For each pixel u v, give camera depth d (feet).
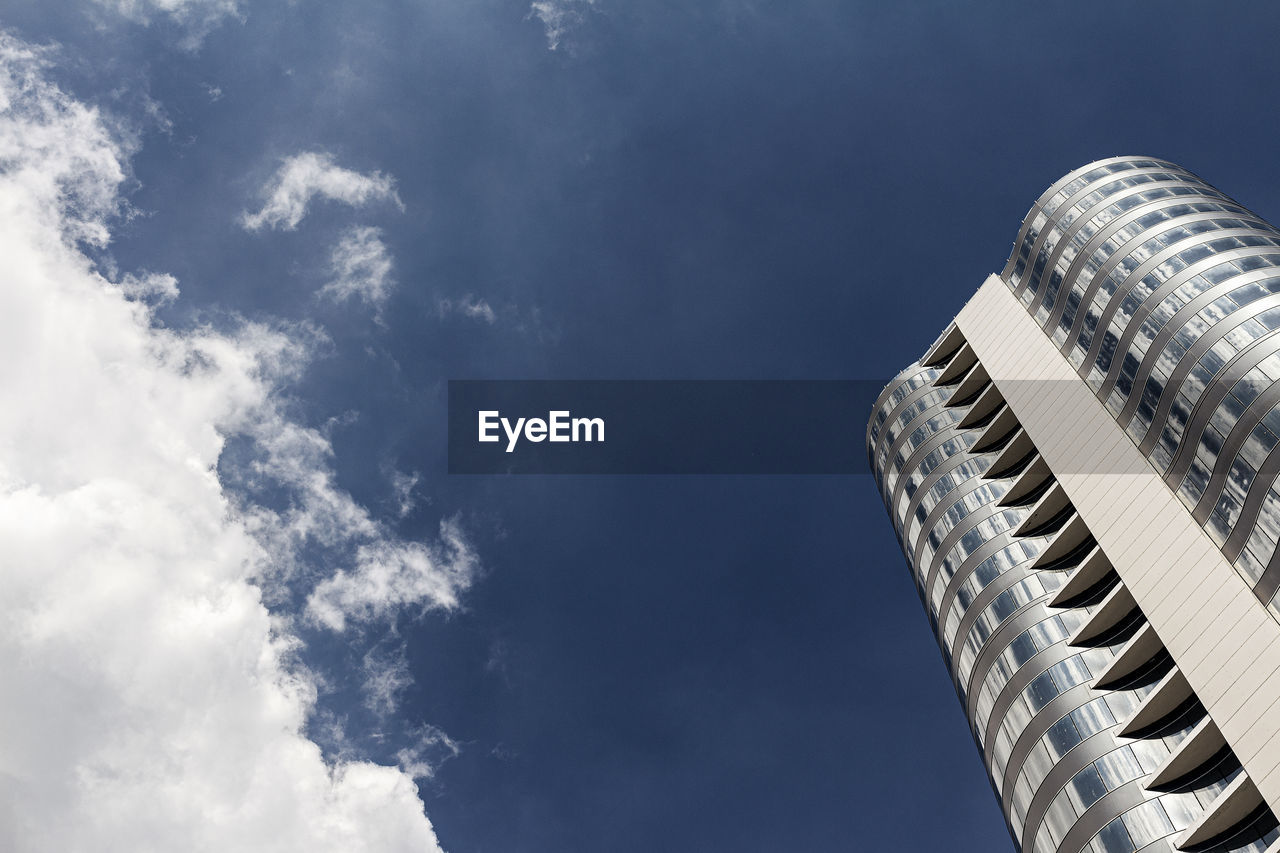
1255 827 107.24
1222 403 136.26
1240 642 116.57
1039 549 174.09
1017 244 217.77
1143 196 188.75
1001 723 151.94
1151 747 125.29
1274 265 150.92
